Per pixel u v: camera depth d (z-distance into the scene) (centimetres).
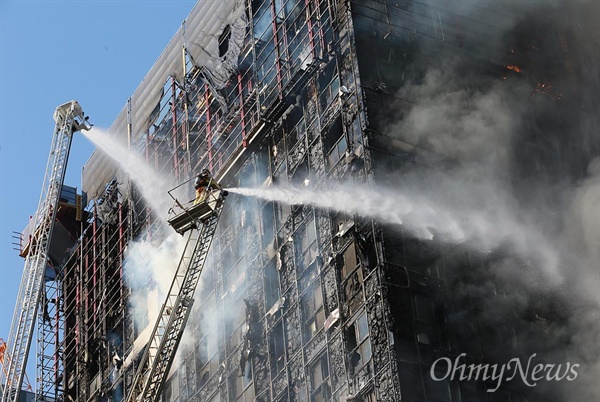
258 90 12612
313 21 12088
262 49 12912
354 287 10575
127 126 15525
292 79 11856
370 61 11550
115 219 15362
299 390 10912
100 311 15025
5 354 14888
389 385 9844
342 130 11438
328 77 11775
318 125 11650
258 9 13250
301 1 12519
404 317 10219
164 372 10194
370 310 10269
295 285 11300
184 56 14488
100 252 15412
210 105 13738
